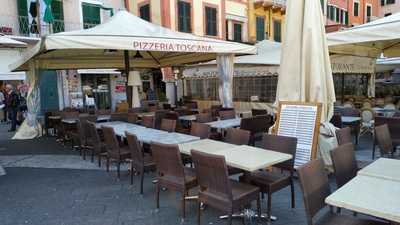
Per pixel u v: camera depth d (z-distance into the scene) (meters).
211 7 19.16
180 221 3.79
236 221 3.76
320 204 2.65
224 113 7.76
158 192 4.12
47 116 9.97
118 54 10.40
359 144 7.37
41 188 5.12
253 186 3.54
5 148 8.31
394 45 8.03
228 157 3.55
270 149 4.11
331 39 5.70
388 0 35.88
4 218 4.04
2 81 14.80
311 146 4.71
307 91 4.94
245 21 21.05
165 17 17.20
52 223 3.86
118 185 5.15
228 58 9.09
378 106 10.34
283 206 4.11
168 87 17.06
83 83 16.95
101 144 6.14
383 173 2.76
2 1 14.74
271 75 11.37
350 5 31.45
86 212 4.15
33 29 15.34
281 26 23.28
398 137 5.58
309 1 4.76
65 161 6.80
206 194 3.34
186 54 10.52
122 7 18.95
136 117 7.68
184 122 8.27
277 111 5.20
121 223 3.81
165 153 3.80
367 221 2.72
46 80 15.84
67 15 16.53
